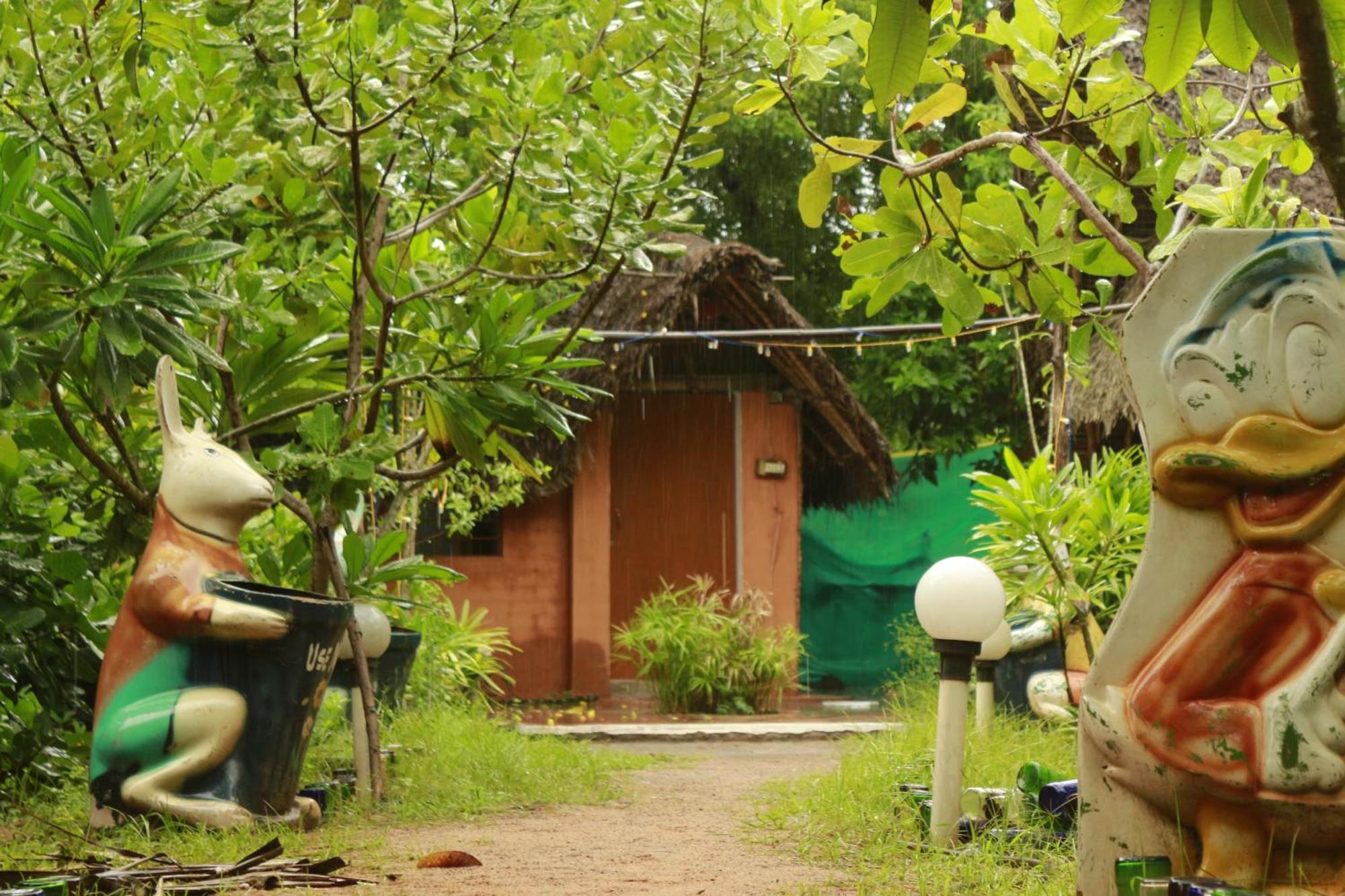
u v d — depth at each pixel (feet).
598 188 19.16
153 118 19.70
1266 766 8.82
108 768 15.64
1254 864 9.04
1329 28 8.02
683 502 52.11
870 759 18.86
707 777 24.67
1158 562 9.30
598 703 45.88
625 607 51.83
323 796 18.25
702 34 18.78
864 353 67.51
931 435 67.82
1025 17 13.29
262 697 15.94
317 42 17.84
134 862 13.16
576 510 47.06
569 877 13.41
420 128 19.63
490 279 21.49
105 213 16.05
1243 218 12.71
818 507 58.08
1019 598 20.68
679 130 19.49
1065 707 23.31
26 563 19.74
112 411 18.26
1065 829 14.08
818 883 12.94
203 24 19.85
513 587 47.52
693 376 49.90
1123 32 13.33
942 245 12.99
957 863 13.07
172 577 15.85
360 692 19.34
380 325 20.21
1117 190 13.85
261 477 16.88
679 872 13.67
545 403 20.15
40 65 17.80
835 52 13.05
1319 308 9.02
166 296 16.28
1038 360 40.96
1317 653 8.89
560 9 20.04
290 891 12.44
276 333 20.57
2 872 11.68
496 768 20.99
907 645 43.37
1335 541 8.98
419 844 15.79
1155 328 9.33
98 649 21.77
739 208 72.64
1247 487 9.09
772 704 44.16
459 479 39.32
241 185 18.78
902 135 13.20
